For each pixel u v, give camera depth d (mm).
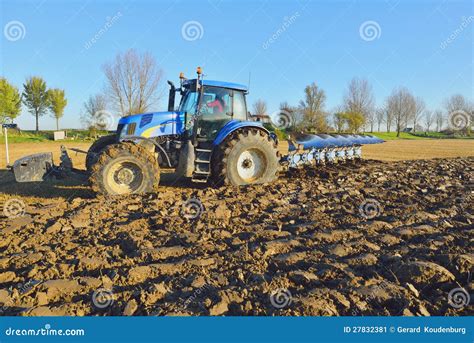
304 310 3059
